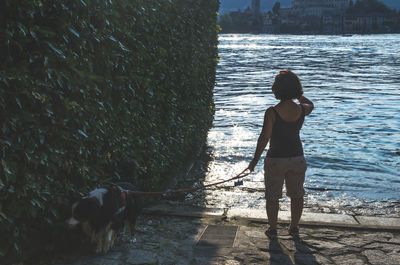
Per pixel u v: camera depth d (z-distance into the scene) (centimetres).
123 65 476
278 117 450
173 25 680
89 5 388
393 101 1842
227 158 968
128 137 523
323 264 418
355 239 483
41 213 376
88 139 418
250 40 16300
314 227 523
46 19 341
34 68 330
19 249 365
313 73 3331
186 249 450
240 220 550
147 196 634
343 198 690
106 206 382
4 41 295
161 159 657
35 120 336
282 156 458
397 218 559
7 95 306
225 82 2694
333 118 1455
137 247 450
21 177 333
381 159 940
